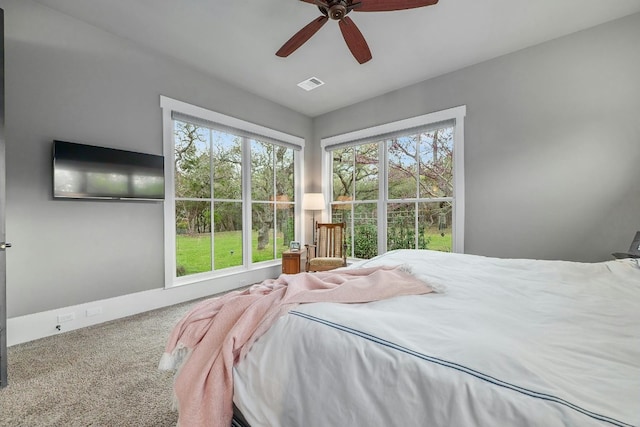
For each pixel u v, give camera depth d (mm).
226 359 873
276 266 4051
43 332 2166
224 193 3486
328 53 2732
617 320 895
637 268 1420
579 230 2395
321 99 3855
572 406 482
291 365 793
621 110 2215
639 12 2143
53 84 2213
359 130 3912
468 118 2955
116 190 2504
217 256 3412
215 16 2240
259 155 3906
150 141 2758
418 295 1137
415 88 3361
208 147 3318
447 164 3203
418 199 3418
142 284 2725
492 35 2441
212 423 826
